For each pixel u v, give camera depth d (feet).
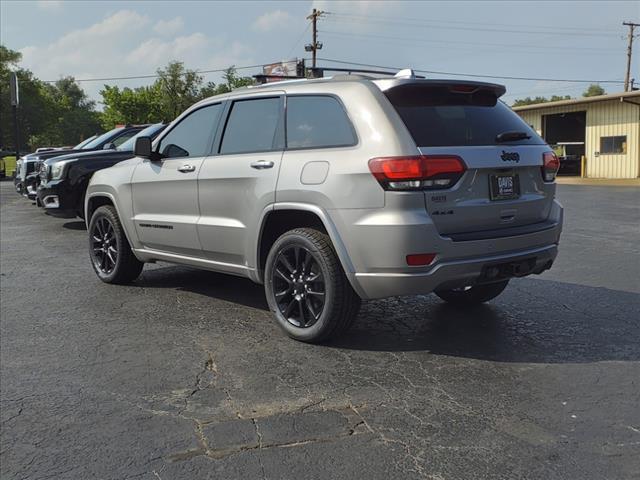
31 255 28.40
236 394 12.10
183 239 17.99
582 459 9.44
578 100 92.32
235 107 16.92
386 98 13.52
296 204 14.32
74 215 34.32
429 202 12.83
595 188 71.26
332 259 13.89
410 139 12.89
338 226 13.51
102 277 21.95
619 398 11.62
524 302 18.63
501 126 14.57
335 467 9.32
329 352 14.34
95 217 21.89
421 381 12.55
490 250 13.56
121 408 11.57
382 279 13.07
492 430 10.41
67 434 10.57
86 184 33.47
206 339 15.46
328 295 13.99
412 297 19.39
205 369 13.46
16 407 11.68
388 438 10.19
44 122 256.32
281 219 15.49
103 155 34.27
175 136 18.88
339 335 14.62
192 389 12.39
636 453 9.61
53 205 33.37
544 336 15.34
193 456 9.74
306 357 14.05
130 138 38.11
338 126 14.01
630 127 86.74
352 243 13.30
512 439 10.10
